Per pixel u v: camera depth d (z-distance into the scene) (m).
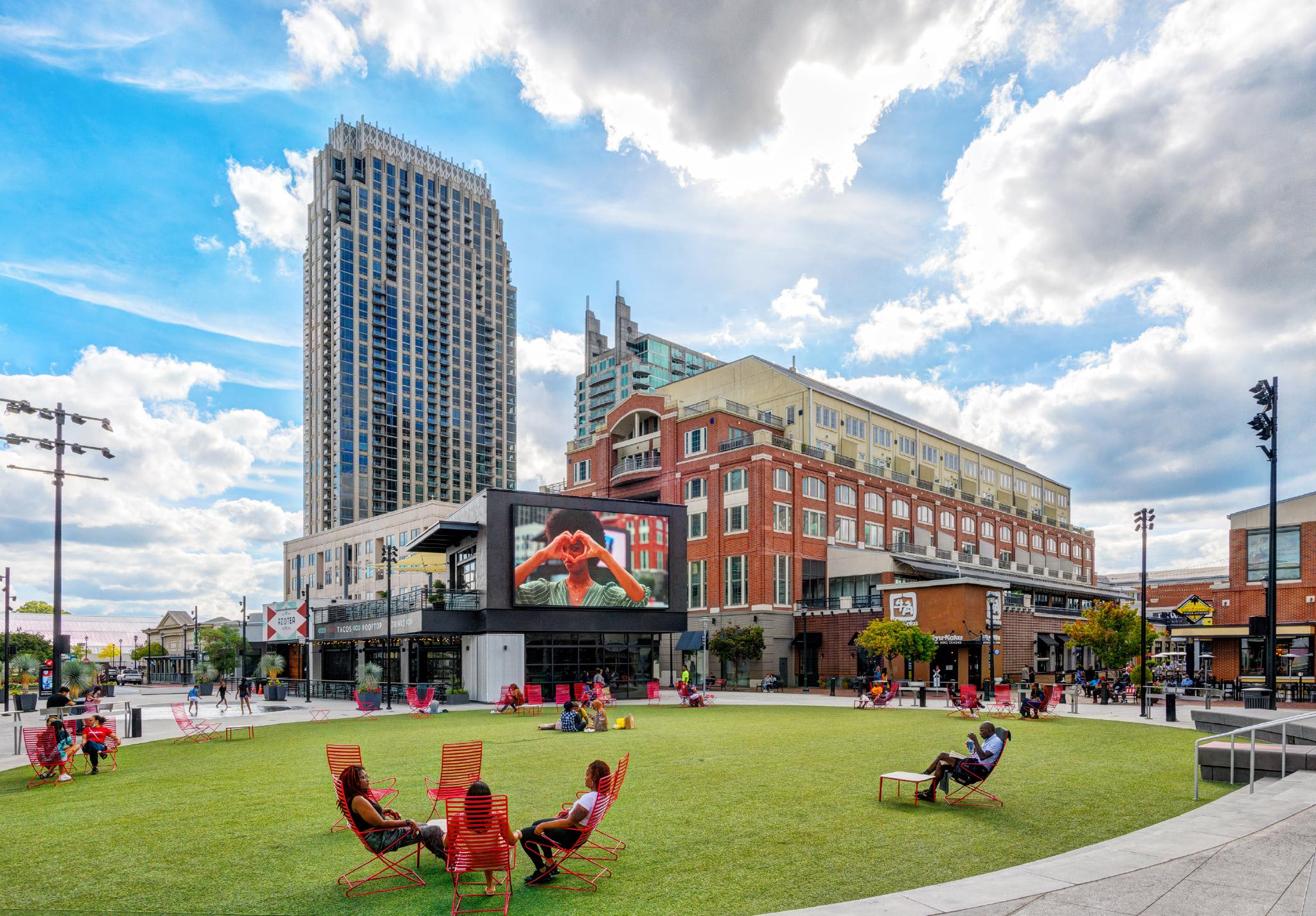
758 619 54.91
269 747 20.42
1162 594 81.12
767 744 19.61
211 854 9.57
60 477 30.81
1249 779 13.59
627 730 23.45
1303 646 41.00
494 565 39.94
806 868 8.70
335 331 152.00
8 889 8.34
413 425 159.00
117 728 27.20
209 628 85.88
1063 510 107.25
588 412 169.75
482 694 39.62
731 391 70.00
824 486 61.75
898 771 15.29
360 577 94.19
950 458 83.31
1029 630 52.84
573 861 9.04
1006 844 9.69
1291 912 6.73
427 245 166.25
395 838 8.41
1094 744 19.66
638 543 43.94
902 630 43.12
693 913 7.33
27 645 86.25
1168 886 7.45
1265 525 44.44
